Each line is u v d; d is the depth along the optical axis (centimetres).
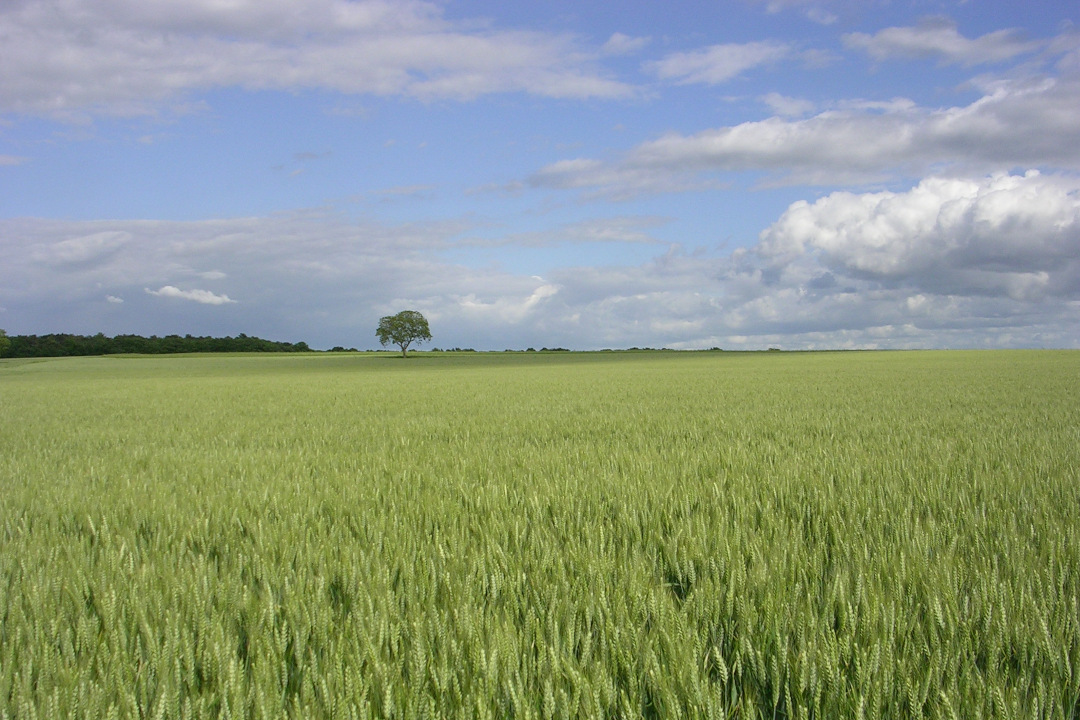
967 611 256
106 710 204
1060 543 335
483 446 816
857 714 193
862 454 673
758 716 214
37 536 412
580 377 3189
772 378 2645
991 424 963
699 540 350
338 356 9838
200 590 296
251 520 440
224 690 206
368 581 299
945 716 193
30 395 2472
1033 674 224
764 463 632
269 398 2052
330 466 697
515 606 271
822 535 387
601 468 613
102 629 274
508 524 404
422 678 209
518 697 203
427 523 414
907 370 3128
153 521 454
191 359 8775
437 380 3219
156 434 1099
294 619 262
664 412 1266
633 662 225
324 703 203
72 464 758
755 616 256
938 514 438
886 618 244
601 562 314
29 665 228
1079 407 1226
